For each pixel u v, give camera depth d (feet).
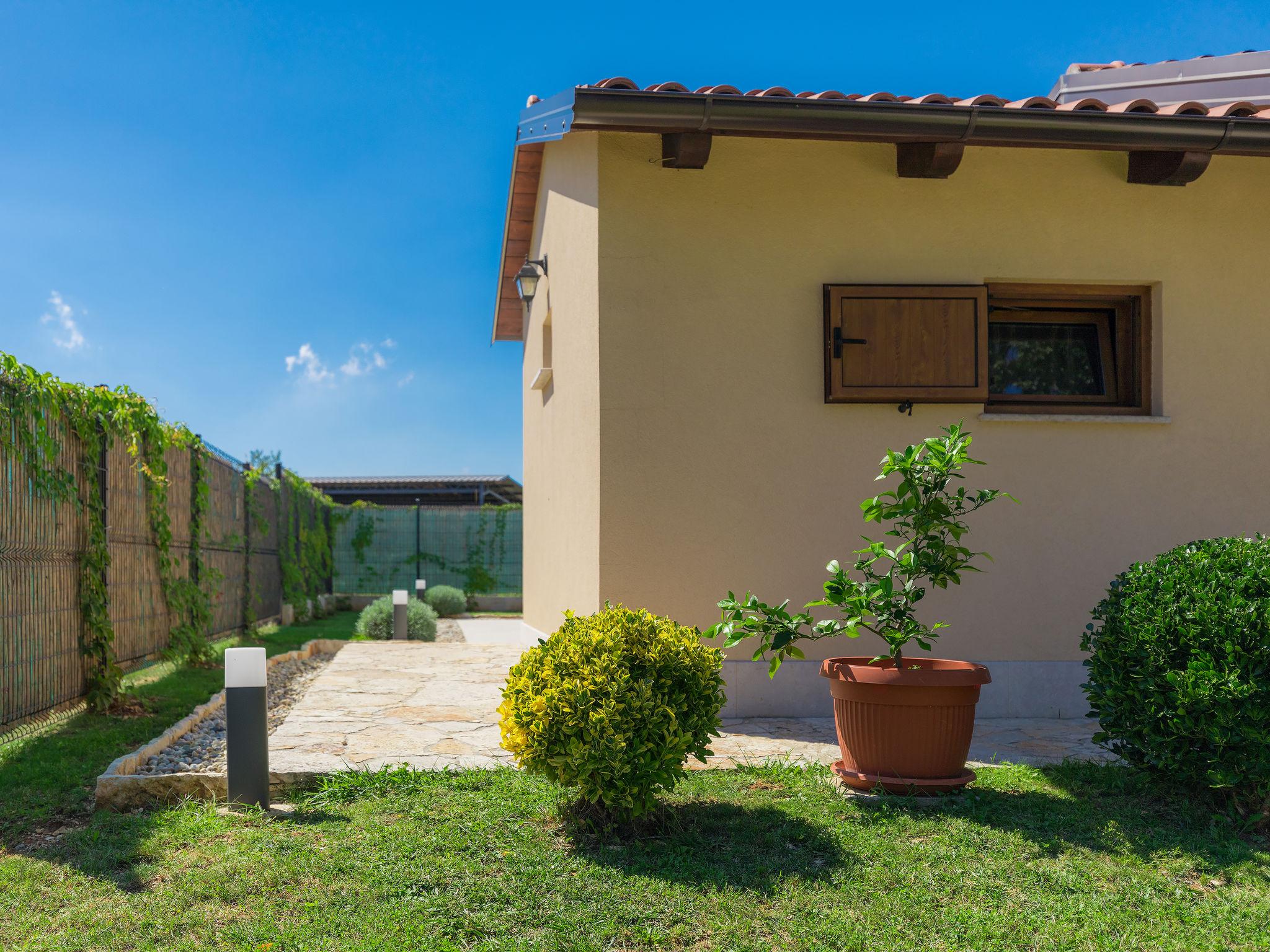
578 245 24.57
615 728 13.15
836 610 22.91
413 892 11.55
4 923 10.68
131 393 26.00
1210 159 22.77
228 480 39.55
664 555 22.47
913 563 16.22
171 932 10.44
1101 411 24.27
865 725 16.07
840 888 11.91
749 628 15.99
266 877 11.87
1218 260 24.20
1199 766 14.69
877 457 23.20
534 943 10.23
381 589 72.43
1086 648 16.46
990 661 23.31
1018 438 23.52
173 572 30.89
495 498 99.35
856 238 23.29
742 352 22.91
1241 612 13.93
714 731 14.64
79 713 22.58
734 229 22.97
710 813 14.80
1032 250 23.70
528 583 37.81
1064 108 21.45
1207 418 24.04
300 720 21.75
